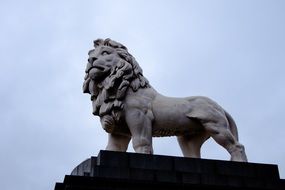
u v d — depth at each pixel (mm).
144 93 8969
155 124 8891
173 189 7645
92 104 9281
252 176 8188
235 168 8180
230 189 7887
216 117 8859
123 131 9086
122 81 8852
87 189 7324
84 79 9391
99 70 8977
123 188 7449
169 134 9109
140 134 8641
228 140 8766
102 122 8961
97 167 7586
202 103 8977
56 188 7551
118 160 7777
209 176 7934
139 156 7891
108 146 9195
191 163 8031
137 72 9094
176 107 8914
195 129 9062
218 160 8180
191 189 7715
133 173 7645
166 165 7910
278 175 8344
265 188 8047
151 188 7562
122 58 9156
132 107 8773
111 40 9398
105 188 7383
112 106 8812
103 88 9000
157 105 8914
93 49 9406
